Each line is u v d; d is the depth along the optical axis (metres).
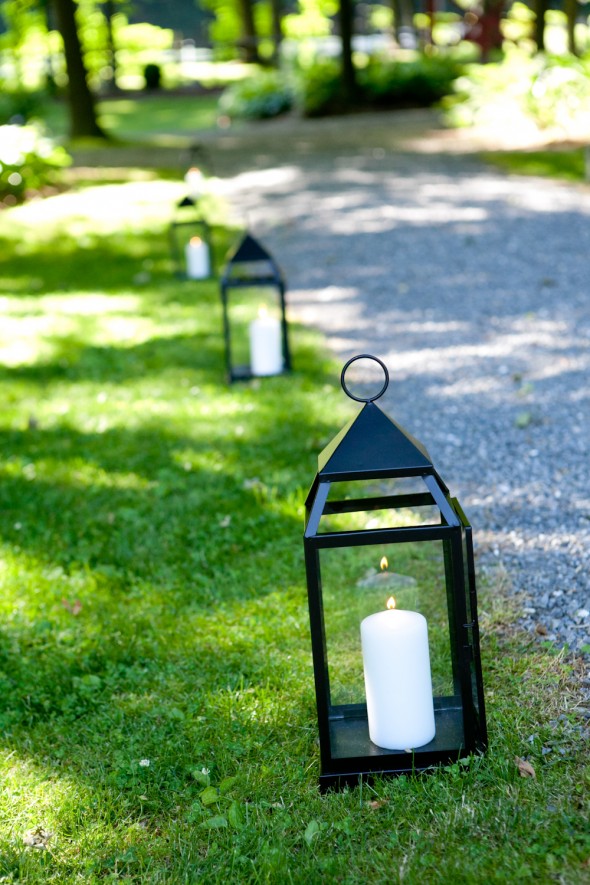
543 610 3.40
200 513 4.47
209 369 6.66
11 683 3.32
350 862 2.32
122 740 2.94
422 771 2.58
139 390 6.34
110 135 24.06
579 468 4.58
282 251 10.59
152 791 2.67
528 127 17.78
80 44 23.30
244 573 3.90
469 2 31.88
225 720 2.96
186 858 2.40
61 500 4.79
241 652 3.35
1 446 5.58
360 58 32.09
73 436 5.65
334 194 13.98
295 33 43.59
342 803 2.52
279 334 6.30
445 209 12.01
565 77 17.31
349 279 9.05
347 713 2.63
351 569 2.50
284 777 2.68
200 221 9.70
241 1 41.91
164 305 8.66
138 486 4.86
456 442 5.08
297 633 3.43
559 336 6.73
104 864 2.42
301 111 26.55
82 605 3.79
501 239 10.03
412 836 2.37
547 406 5.45
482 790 2.50
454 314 7.55
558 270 8.59
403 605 2.54
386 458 2.43
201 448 5.25
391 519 4.09
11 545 4.37
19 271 10.68
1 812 2.65
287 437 5.28
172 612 3.66
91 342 7.65
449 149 17.70
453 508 2.51
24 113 18.53
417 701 2.57
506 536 3.99
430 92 25.95
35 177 15.87
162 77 41.38
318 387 6.05
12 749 2.96
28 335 7.95
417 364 6.42
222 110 29.70
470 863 2.24
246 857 2.37
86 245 11.84
